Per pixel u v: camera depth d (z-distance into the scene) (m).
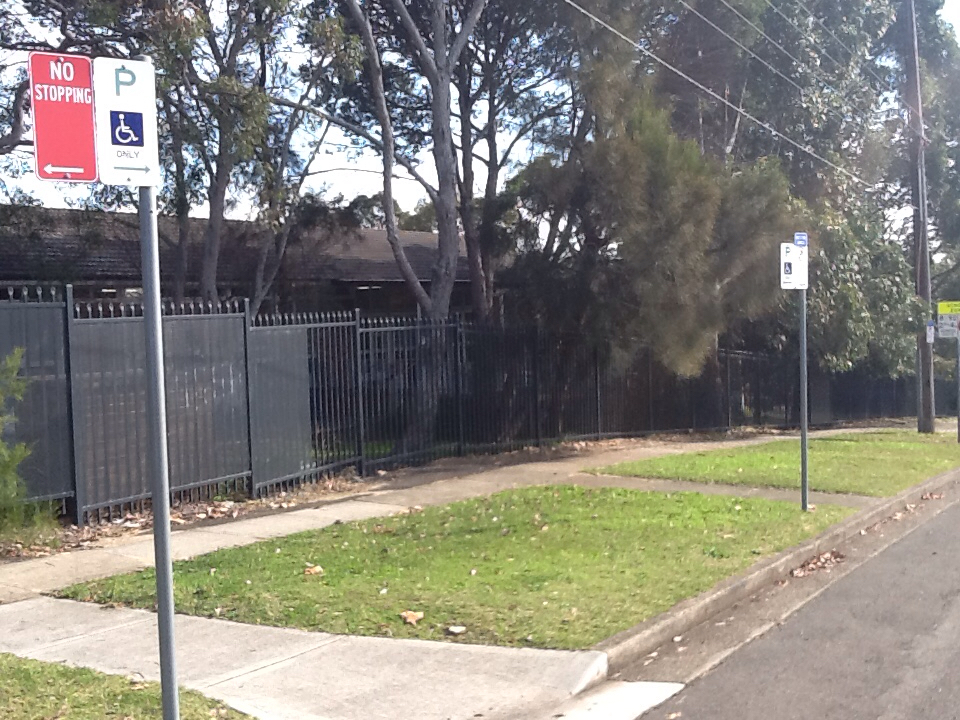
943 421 34.75
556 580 7.54
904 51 29.50
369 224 20.12
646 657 6.24
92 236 17.77
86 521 9.43
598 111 15.51
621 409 19.09
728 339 23.67
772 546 8.89
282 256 19.41
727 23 18.95
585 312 16.12
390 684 5.48
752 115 22.06
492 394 15.94
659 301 15.14
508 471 13.76
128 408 9.86
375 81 16.09
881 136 26.05
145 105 3.86
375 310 25.67
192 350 10.54
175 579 7.55
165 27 12.62
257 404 11.36
